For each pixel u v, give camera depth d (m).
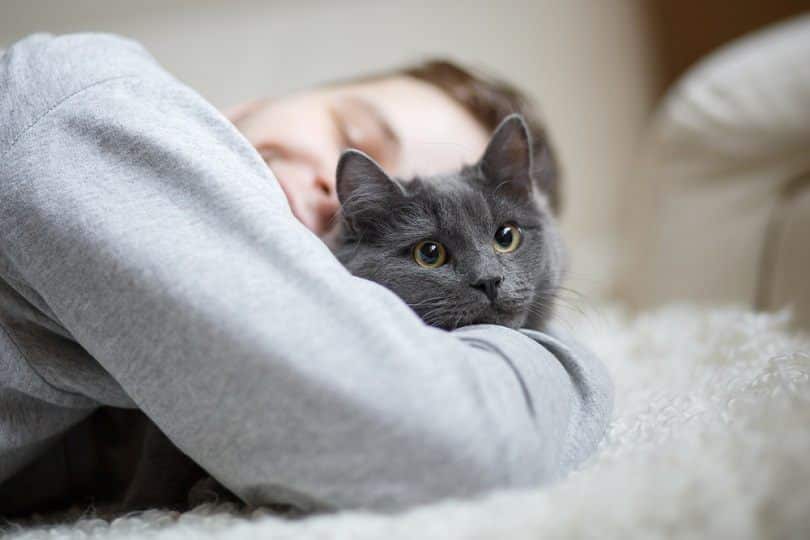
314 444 0.69
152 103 0.87
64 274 0.76
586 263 3.33
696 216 2.38
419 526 0.63
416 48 3.15
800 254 2.14
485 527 0.62
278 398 0.69
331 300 0.73
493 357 0.78
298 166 1.21
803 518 0.60
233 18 2.82
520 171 1.16
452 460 0.67
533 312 1.13
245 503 0.84
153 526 0.79
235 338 0.70
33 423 0.90
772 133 2.22
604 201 3.59
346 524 0.65
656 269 2.51
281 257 0.75
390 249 1.08
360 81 1.56
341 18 3.01
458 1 3.22
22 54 0.92
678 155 2.43
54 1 2.56
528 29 3.36
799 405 0.78
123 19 2.66
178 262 0.73
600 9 3.49
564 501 0.65
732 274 2.30
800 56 2.23
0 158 0.81
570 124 3.48
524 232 1.14
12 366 0.85
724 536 0.58
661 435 0.85
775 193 2.24
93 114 0.82
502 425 0.70
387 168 1.29
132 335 0.74
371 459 0.68
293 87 2.91
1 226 0.78
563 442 0.81
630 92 3.61
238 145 0.88
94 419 1.10
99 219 0.75
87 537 0.78
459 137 1.37
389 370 0.69
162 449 0.99
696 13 3.48
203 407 0.72
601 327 1.84
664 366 1.34
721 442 0.72
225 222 0.77
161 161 0.80
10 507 1.07
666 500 0.62
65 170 0.79
